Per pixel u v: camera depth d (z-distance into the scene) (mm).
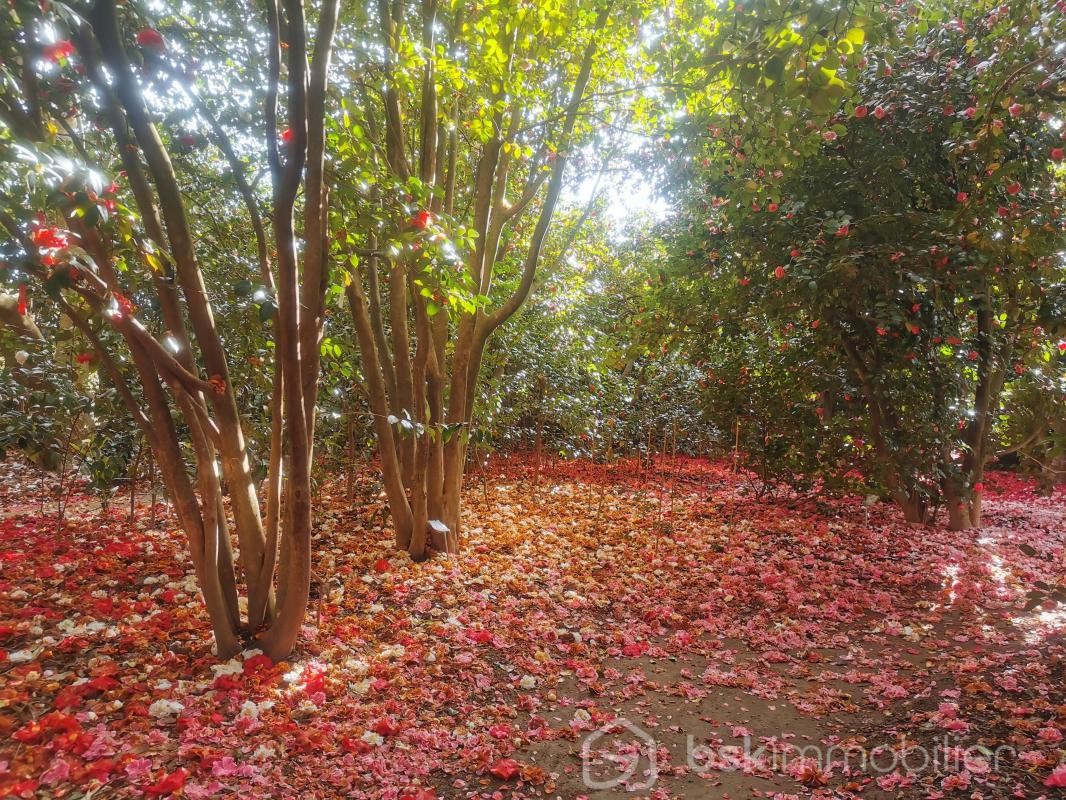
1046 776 2799
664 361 10055
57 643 3473
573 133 6262
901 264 6023
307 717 3143
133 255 3613
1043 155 6121
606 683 3863
